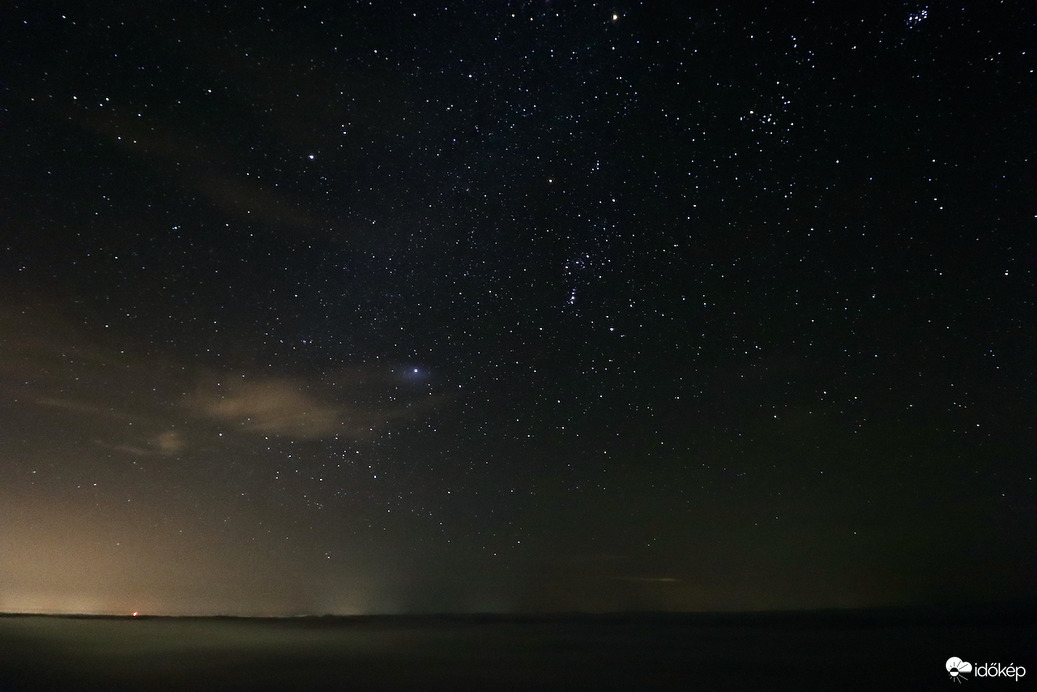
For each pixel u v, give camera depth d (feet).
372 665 10.39
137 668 10.07
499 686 9.23
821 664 10.55
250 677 9.62
